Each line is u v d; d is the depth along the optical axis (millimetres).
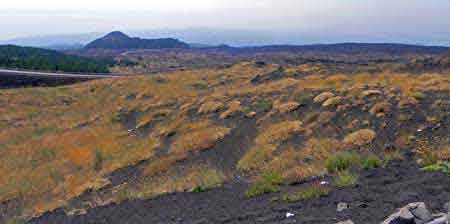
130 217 12664
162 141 21531
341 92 21781
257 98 25062
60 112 39125
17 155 25484
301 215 9281
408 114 16297
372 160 12172
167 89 37562
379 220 7969
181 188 14328
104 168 18859
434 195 8648
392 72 31797
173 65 152750
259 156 15664
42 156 24172
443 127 14547
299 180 12312
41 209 15555
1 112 39469
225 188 13586
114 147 22469
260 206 10758
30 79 62250
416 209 7230
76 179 18266
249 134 19203
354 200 9453
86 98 43844
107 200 14844
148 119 26891
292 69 35781
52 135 29719
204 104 25812
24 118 37906
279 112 21094
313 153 14812
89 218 13531
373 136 14922
